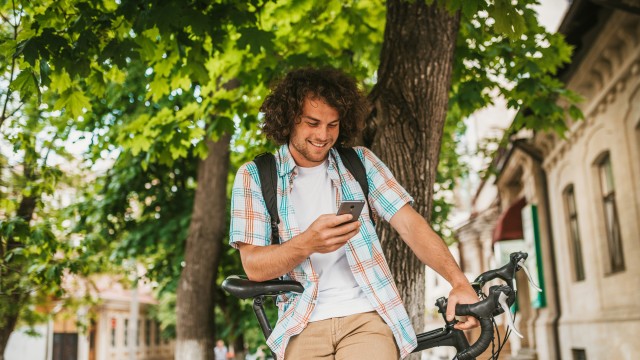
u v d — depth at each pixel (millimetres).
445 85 4152
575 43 9039
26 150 6957
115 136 9141
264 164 2336
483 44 5945
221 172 11125
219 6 4410
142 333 40188
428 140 4062
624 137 8625
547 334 12672
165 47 4809
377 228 3908
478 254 20328
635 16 7500
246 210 2264
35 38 3816
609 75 8945
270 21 6113
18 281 7242
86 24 3980
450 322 2125
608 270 9945
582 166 10625
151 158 6500
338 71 2420
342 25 6266
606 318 9594
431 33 4109
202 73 4727
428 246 2238
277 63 5941
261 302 2281
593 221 10242
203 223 11031
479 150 13406
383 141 4051
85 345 31734
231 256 12906
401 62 4129
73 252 7512
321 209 2295
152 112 11016
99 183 13047
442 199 13555
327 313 2191
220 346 24875
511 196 16469
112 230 13117
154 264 13562
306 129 2225
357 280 2207
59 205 10625
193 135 6246
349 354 2107
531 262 13359
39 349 27203
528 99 6617
